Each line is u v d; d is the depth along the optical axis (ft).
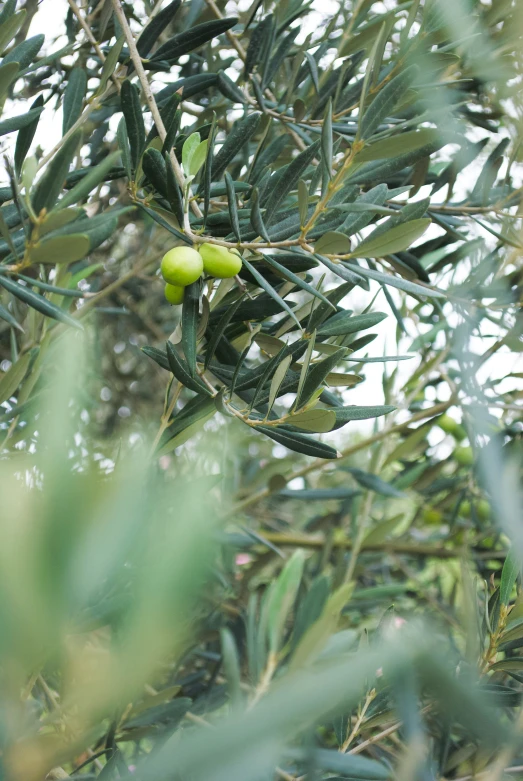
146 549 0.64
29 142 2.04
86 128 2.76
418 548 3.76
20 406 2.22
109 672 0.46
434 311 3.47
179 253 2.04
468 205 2.75
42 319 2.47
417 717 0.81
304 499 3.19
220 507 3.24
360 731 1.92
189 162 2.11
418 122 2.05
